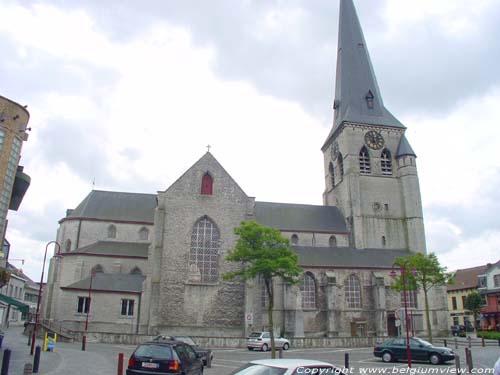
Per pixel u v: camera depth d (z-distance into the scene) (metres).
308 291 53.56
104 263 52.47
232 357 31.42
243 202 51.41
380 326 51.78
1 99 27.42
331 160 70.75
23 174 30.23
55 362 22.53
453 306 80.19
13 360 22.28
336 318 51.78
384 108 71.00
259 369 9.88
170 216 49.53
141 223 57.53
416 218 61.91
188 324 46.66
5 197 27.41
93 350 31.06
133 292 46.25
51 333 38.56
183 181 50.94
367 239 61.09
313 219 63.09
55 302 50.19
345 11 74.94
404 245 61.88
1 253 27.17
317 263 54.53
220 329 46.88
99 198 59.69
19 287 78.62
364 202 62.81
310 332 52.00
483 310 68.94
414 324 53.53
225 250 49.50
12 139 28.05
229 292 48.09
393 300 54.09
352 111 67.69
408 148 65.00
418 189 63.53
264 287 52.38
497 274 69.38
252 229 38.56
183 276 47.97
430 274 44.06
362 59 71.88
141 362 15.30
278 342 39.66
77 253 52.09
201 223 50.19
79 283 46.81
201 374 18.12
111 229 56.84
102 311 45.41
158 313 45.97
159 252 47.50
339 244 60.78
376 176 64.38
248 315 43.12
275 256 38.09
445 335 53.72
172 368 15.02
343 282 54.12
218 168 52.16
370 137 65.94
